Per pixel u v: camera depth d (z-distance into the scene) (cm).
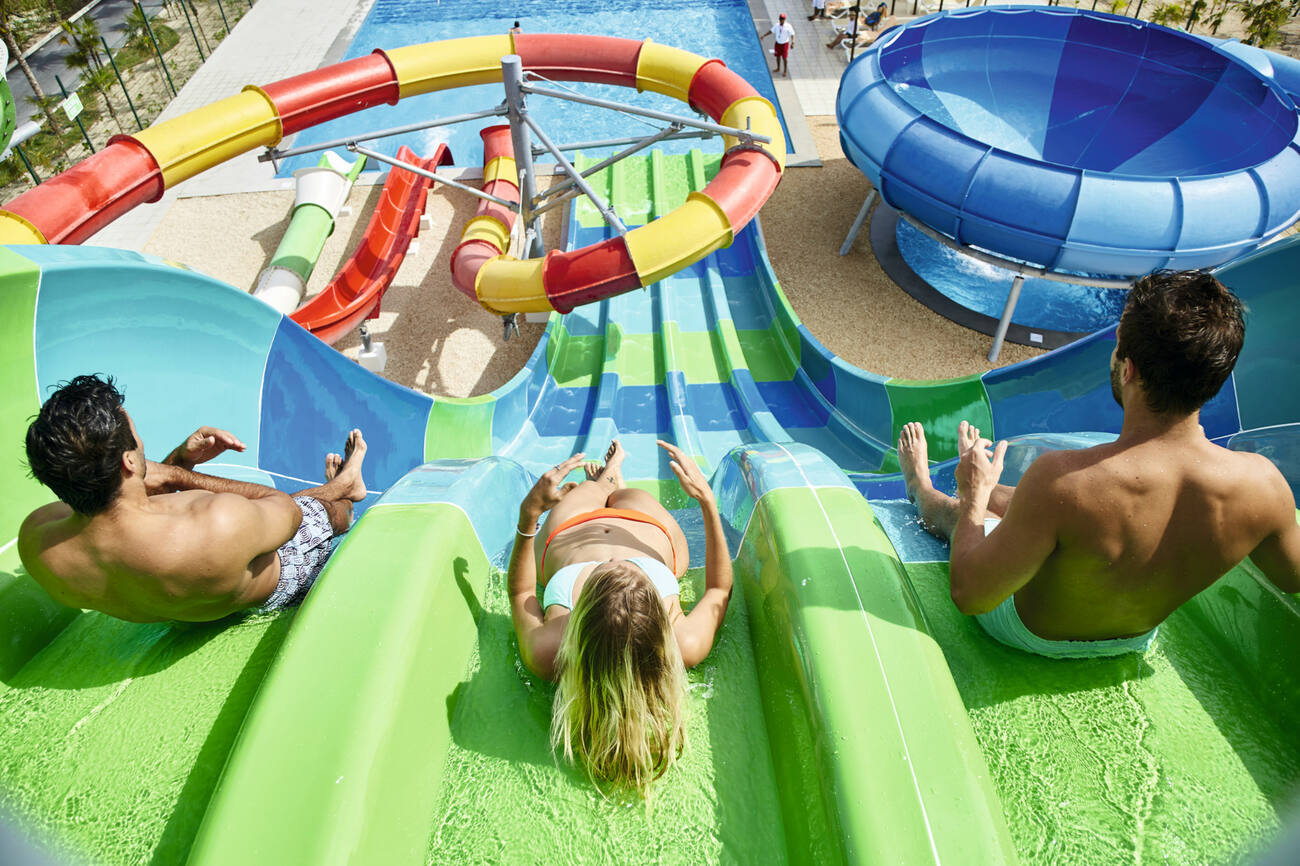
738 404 780
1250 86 923
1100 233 737
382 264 998
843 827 175
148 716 236
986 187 771
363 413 505
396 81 790
